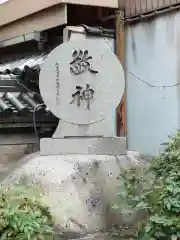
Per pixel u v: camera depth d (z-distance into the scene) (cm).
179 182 243
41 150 330
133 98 533
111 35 527
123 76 333
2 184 289
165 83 489
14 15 600
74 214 280
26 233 196
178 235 225
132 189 268
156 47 500
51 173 292
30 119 417
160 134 497
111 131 340
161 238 232
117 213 300
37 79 434
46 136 440
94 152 323
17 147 422
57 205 275
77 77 322
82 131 329
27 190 226
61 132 328
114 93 332
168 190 238
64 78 319
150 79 509
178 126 472
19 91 441
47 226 209
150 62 509
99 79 328
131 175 275
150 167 289
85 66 324
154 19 500
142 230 252
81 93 323
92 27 499
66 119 320
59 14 519
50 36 573
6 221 197
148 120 513
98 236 281
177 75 473
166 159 279
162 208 234
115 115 527
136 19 520
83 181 297
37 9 549
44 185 286
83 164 303
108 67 329
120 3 535
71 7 535
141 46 519
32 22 573
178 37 471
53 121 432
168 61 485
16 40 597
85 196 291
